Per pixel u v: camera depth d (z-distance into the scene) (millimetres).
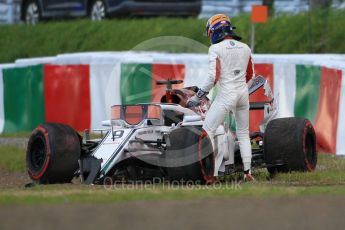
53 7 84562
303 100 49844
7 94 62219
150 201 27625
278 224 24656
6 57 81812
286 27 73062
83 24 81688
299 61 49906
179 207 26641
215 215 25562
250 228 24125
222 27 36562
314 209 26625
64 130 36438
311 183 35812
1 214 25609
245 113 37125
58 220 24828
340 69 46531
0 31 87438
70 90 57938
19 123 61562
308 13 70812
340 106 46781
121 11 77750
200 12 78875
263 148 38938
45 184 35906
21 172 44875
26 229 23812
